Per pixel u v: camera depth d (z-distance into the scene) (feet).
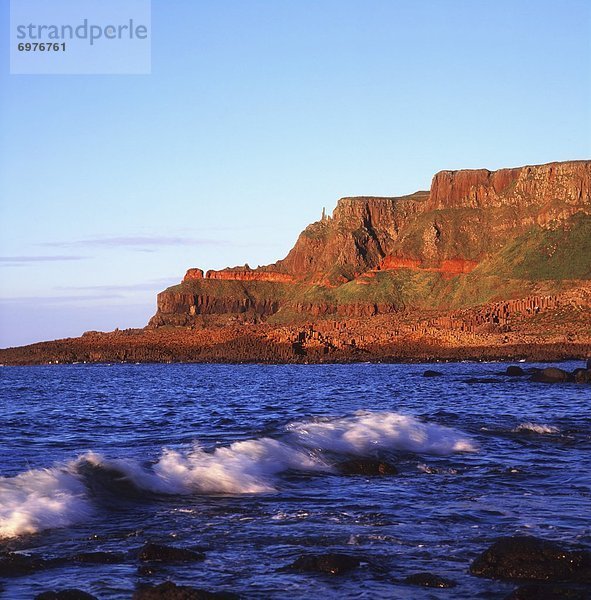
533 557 57.36
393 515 74.59
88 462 86.12
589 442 121.19
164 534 67.56
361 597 53.11
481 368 607.78
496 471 97.40
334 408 220.43
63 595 50.60
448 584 55.16
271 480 88.63
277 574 57.47
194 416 201.67
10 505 71.00
